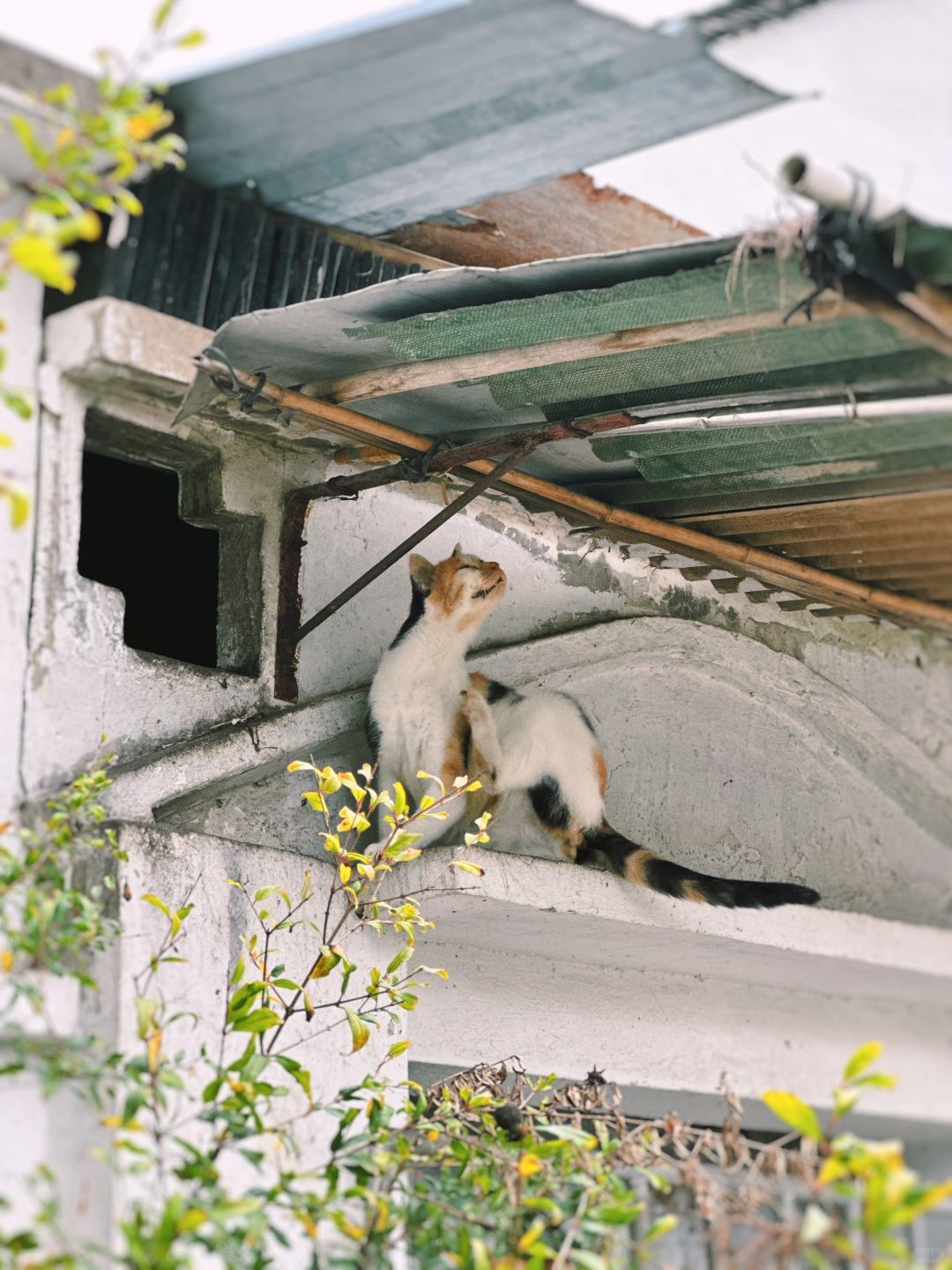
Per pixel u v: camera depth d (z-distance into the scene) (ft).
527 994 16.84
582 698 17.61
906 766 20.88
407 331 12.16
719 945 16.89
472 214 14.61
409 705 14.93
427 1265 10.62
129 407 13.61
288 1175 10.51
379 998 13.91
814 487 14.49
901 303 10.21
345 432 13.70
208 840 12.89
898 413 11.67
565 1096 12.89
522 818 16.05
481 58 11.41
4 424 12.68
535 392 13.33
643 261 10.85
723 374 12.48
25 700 12.50
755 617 19.71
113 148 9.29
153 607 19.33
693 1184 10.39
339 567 15.52
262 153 12.84
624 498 15.64
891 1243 8.78
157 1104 10.80
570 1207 11.04
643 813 18.02
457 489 16.63
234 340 12.44
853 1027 20.90
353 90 11.85
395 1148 11.81
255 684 14.57
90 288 13.03
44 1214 9.62
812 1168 10.02
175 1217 9.15
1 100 11.35
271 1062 11.93
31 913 10.42
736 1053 19.08
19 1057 10.57
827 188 9.27
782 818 19.57
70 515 13.01
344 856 12.41
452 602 15.21
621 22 10.95
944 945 18.97
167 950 12.15
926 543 15.61
